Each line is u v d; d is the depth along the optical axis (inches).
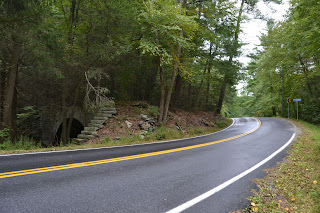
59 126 626.8
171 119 637.9
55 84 495.2
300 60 777.6
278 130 599.5
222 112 1658.5
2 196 130.3
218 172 204.7
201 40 737.0
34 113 615.5
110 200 131.4
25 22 315.9
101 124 476.4
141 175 185.9
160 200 135.3
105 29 431.2
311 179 193.8
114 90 650.8
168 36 522.3
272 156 284.2
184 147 345.7
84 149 304.0
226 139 452.8
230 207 132.6
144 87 741.3
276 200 151.5
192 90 1000.9
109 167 207.3
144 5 482.0
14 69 384.2
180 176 187.6
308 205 144.5
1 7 294.7
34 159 227.3
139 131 484.7
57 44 366.3
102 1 406.0
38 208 116.5
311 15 366.0
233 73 756.0
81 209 117.6
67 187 149.7
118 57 467.5
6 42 335.0
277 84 1132.5
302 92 997.2
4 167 192.4
